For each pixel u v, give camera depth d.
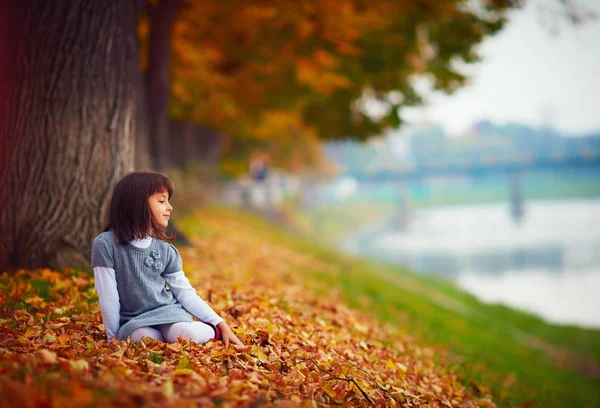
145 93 11.12
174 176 15.70
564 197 135.88
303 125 20.28
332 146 100.38
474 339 12.17
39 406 2.35
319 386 3.75
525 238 61.59
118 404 2.53
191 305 4.17
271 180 39.97
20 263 6.10
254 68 14.39
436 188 164.50
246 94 16.39
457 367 6.99
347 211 96.12
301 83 15.61
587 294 33.53
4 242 6.07
